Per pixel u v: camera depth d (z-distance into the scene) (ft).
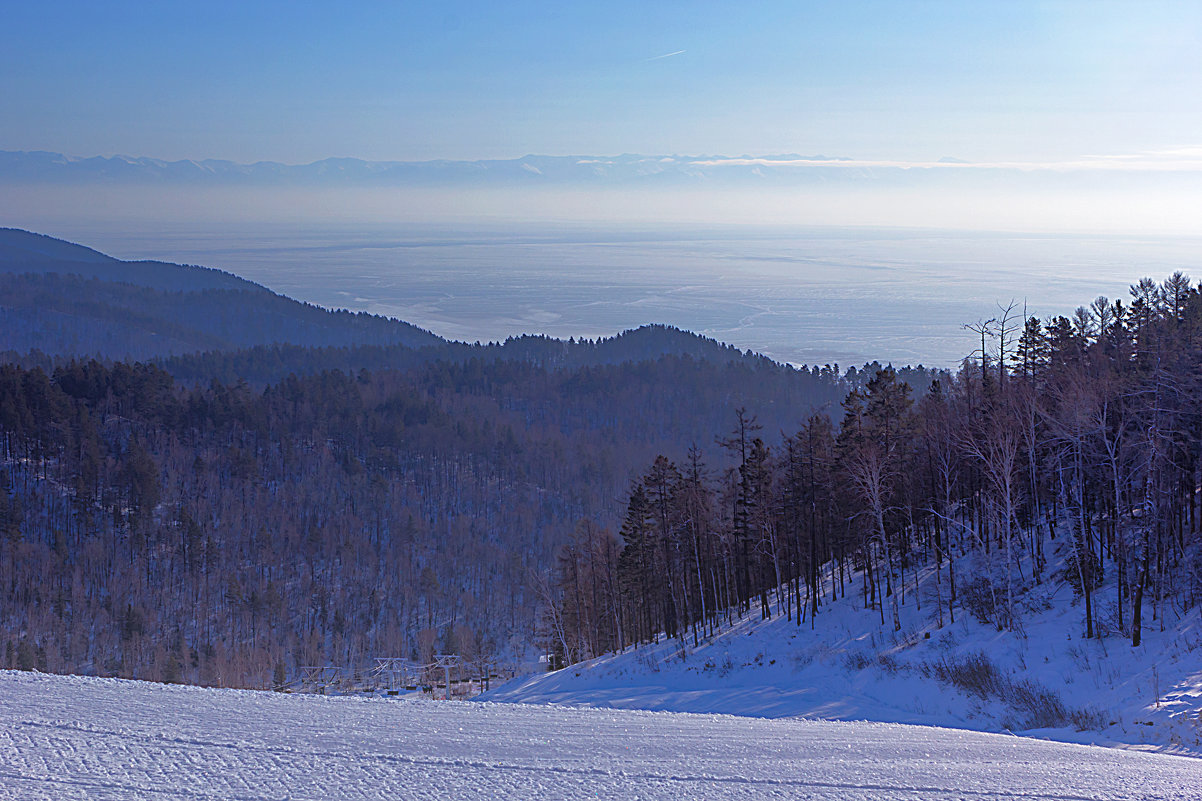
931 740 37.99
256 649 265.13
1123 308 168.35
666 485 162.50
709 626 158.30
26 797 19.84
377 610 325.62
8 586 303.68
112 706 30.09
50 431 415.23
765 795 24.04
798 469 143.54
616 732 33.94
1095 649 85.92
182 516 367.04
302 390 556.10
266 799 20.94
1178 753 46.34
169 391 508.94
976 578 125.18
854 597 142.20
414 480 479.82
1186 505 124.26
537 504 465.47
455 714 35.32
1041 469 125.80
